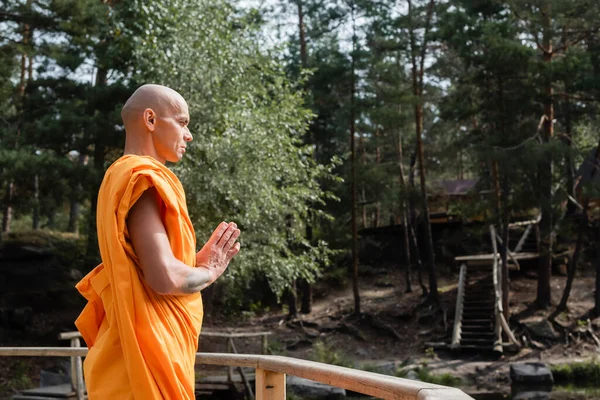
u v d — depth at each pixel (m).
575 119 22.94
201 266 2.16
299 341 22.20
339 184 24.84
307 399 15.78
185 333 2.03
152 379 1.90
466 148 21.92
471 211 21.77
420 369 18.25
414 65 24.27
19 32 18.27
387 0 23.16
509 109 20.34
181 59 14.10
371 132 28.14
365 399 15.54
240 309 25.16
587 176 24.70
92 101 18.47
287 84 16.55
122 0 18.41
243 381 14.14
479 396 16.16
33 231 25.34
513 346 19.72
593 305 21.84
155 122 2.25
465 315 22.17
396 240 29.16
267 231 15.32
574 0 18.91
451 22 20.67
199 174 13.95
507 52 18.75
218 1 15.16
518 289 23.89
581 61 18.62
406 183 27.73
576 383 17.33
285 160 15.50
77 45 18.94
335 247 28.25
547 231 21.02
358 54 22.62
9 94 19.39
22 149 16.98
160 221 2.00
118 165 2.08
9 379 17.34
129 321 1.91
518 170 19.61
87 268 20.34
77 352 4.55
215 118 14.33
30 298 21.23
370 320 22.97
